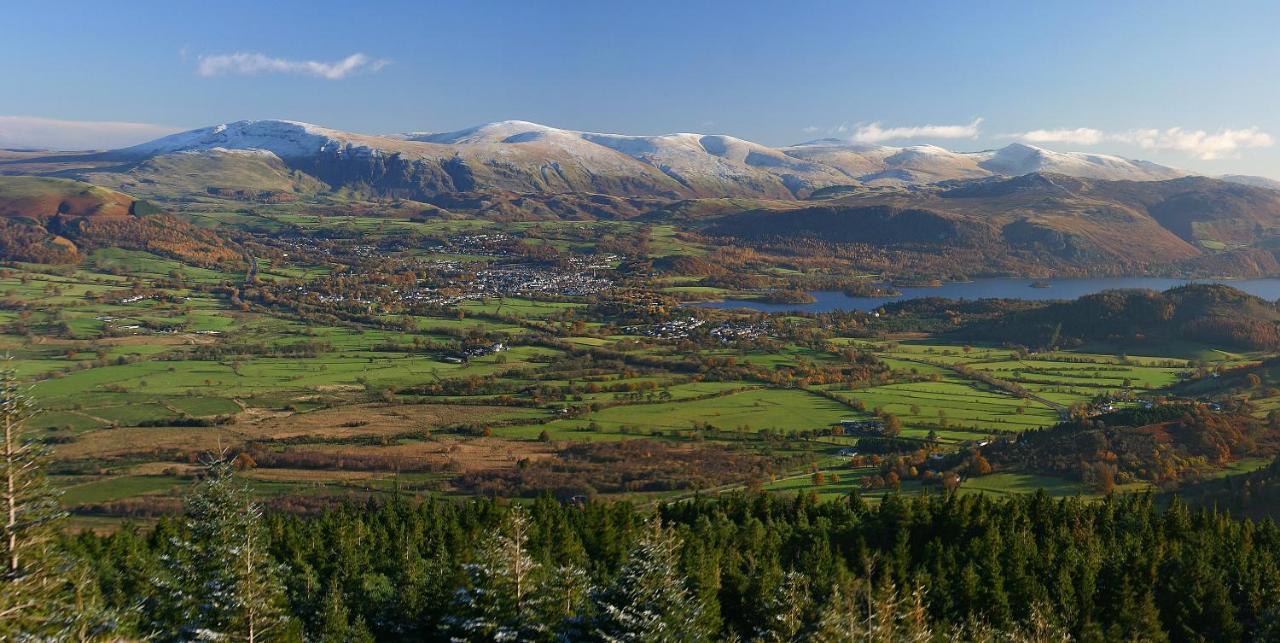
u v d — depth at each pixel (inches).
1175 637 2728.8
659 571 2170.3
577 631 2130.9
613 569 3127.5
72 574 1856.5
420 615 2655.0
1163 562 2979.8
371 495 4677.7
